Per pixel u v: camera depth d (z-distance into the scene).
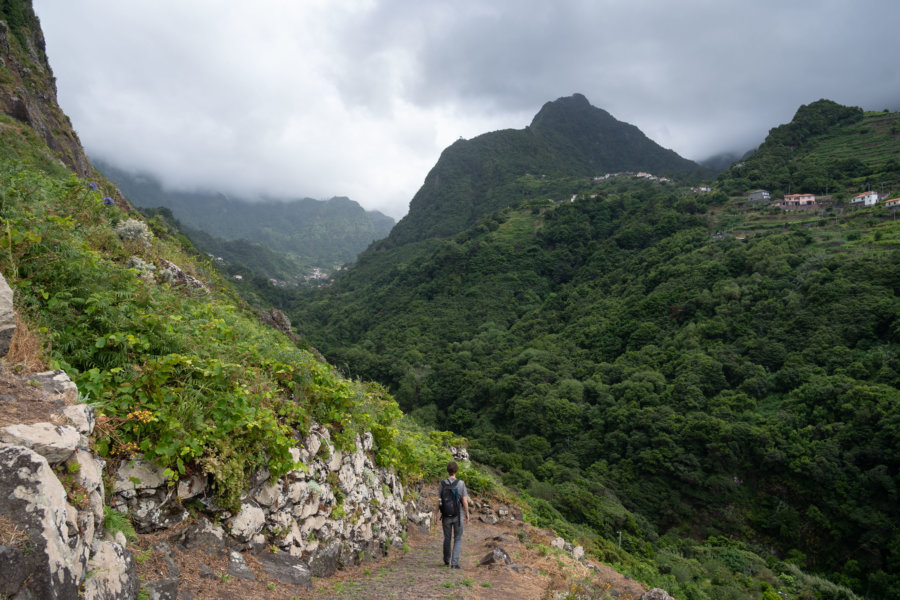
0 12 27.17
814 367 46.16
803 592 30.08
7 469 2.07
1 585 1.81
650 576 16.47
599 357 64.12
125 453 3.30
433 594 4.99
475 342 81.00
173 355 3.69
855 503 36.81
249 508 4.05
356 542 5.93
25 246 4.08
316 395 5.60
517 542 9.59
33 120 20.33
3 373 2.77
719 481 41.50
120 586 2.57
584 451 48.56
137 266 6.50
